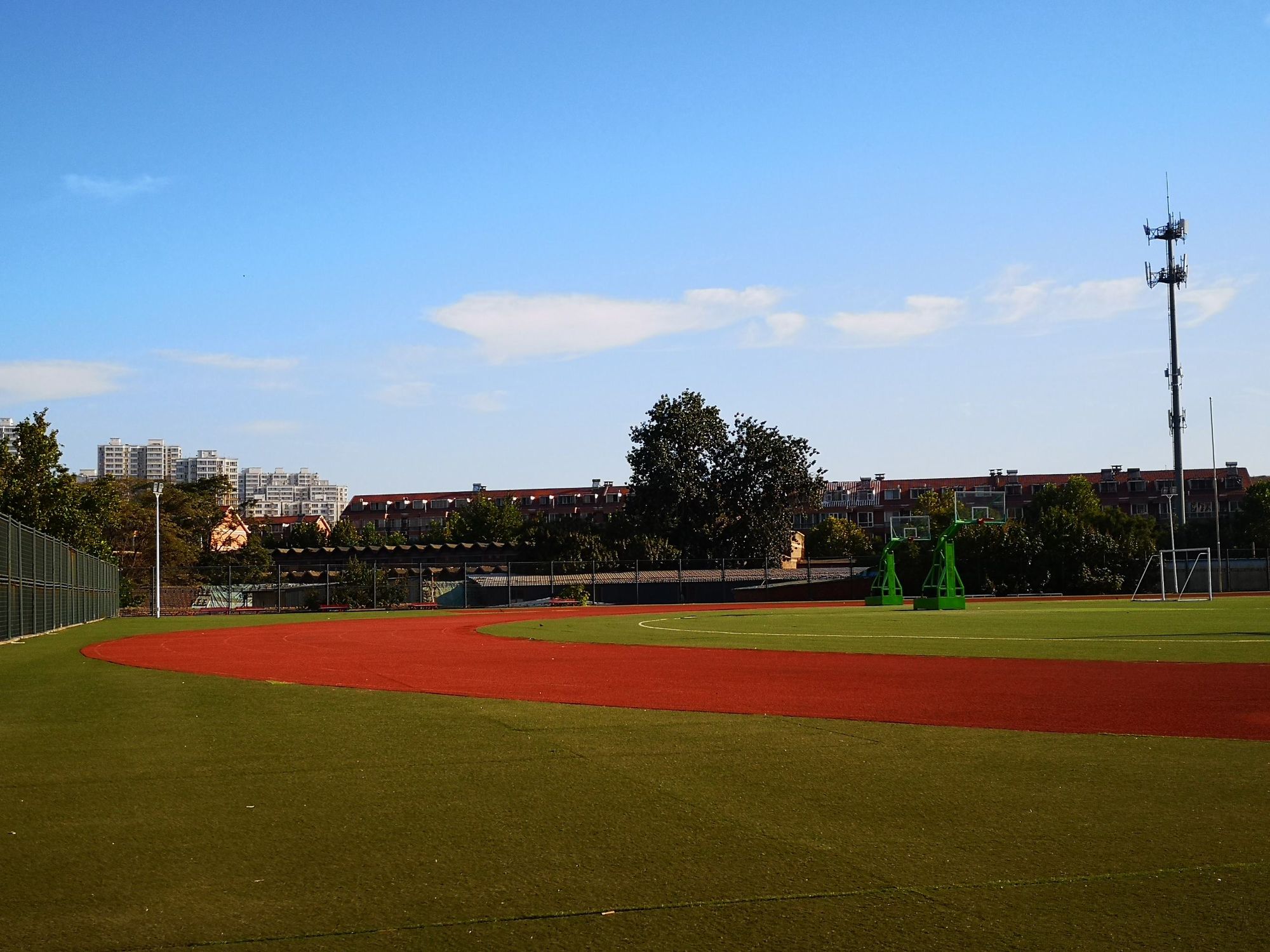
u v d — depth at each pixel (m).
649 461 103.75
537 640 31.73
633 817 8.13
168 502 100.62
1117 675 18.48
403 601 76.62
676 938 5.61
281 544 137.62
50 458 58.50
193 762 10.70
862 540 132.75
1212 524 124.56
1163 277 104.56
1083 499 129.75
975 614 45.22
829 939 5.57
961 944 5.50
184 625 50.03
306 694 17.20
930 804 8.46
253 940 5.62
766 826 7.80
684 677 19.31
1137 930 5.66
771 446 103.12
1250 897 6.15
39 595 39.56
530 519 147.50
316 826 7.96
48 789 9.40
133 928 5.81
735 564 94.00
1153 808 8.27
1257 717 13.22
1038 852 7.08
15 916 5.99
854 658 23.28
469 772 9.98
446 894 6.32
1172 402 104.81
